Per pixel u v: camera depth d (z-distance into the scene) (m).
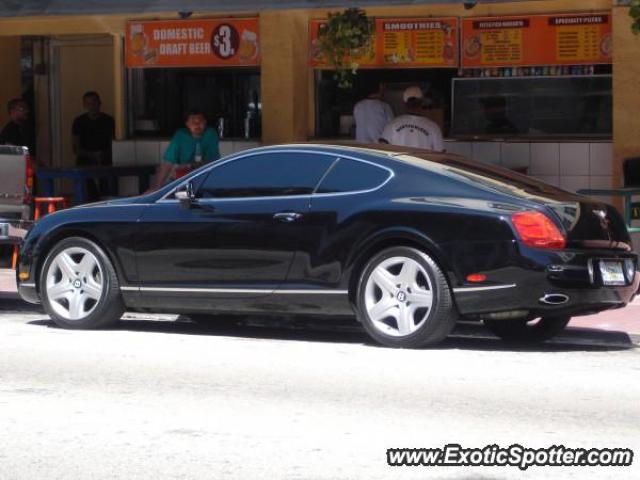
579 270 12.02
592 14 19.41
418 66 20.36
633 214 17.95
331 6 17.45
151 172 22.16
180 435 8.95
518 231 11.91
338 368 11.48
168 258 13.35
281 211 12.84
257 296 12.98
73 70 24.22
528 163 19.97
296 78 20.92
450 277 12.13
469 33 20.08
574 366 11.75
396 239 12.39
